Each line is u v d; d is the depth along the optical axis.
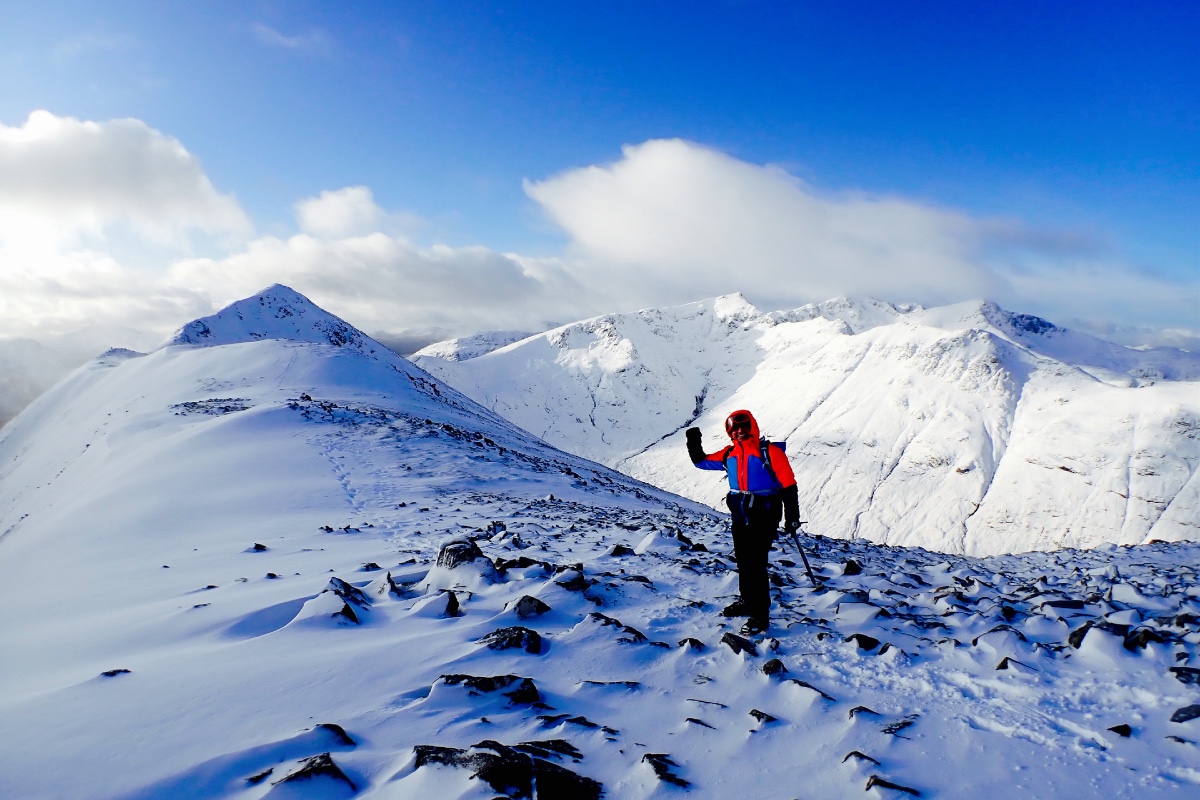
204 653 5.39
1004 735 3.92
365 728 3.80
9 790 3.01
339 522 15.91
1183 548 18.52
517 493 23.75
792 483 6.22
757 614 6.12
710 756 3.67
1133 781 3.36
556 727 3.92
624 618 6.41
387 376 65.19
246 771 3.25
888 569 10.65
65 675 5.55
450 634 5.70
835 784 3.35
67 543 16.95
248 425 31.56
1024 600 8.06
